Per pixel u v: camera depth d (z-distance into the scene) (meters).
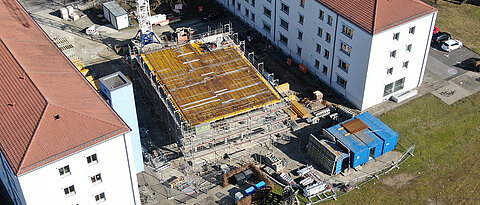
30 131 52.03
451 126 77.19
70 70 63.69
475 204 64.88
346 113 77.25
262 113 67.75
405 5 75.88
